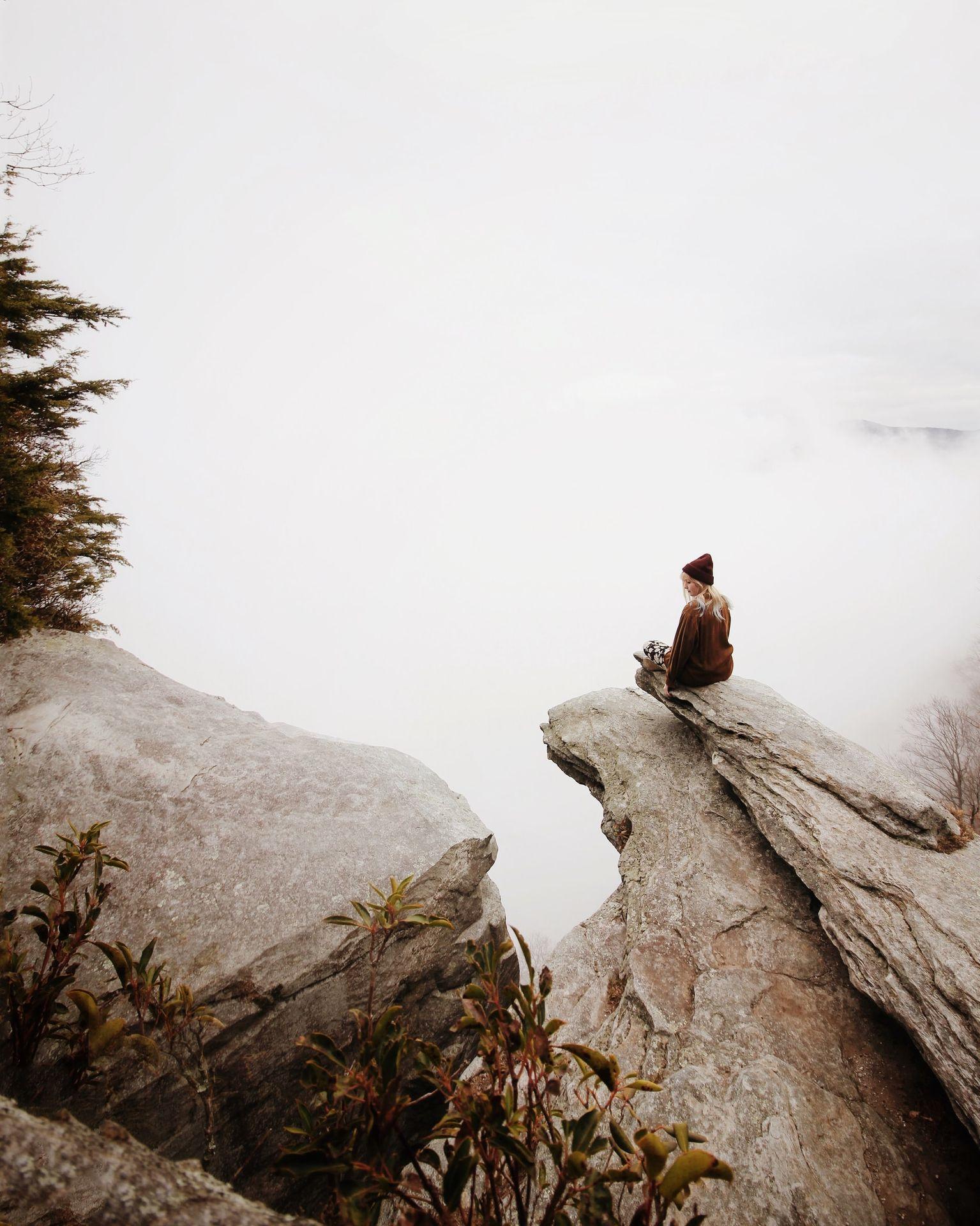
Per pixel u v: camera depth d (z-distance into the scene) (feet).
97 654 24.70
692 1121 13.71
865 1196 12.19
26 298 24.76
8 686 21.50
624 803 25.49
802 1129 13.32
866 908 16.42
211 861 17.10
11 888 15.30
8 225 25.13
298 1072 15.10
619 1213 12.37
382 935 16.80
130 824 17.58
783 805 20.04
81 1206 5.66
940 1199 12.21
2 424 23.50
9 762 18.51
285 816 19.11
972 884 16.48
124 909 15.51
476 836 20.35
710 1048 15.69
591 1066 8.30
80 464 29.19
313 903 16.60
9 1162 5.72
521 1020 8.55
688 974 18.02
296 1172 7.81
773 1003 16.65
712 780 24.80
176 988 14.03
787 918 19.01
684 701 25.54
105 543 28.91
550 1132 8.59
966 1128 12.30
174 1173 6.78
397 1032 8.91
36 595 25.79
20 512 21.11
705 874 20.92
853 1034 15.64
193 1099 13.23
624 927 21.20
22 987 11.07
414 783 22.59
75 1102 11.83
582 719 30.86
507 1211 11.32
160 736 21.13
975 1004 13.16
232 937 15.43
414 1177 7.81
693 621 24.70
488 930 19.80
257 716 25.22
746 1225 11.75
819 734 22.35
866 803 19.19
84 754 19.34
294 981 15.19
